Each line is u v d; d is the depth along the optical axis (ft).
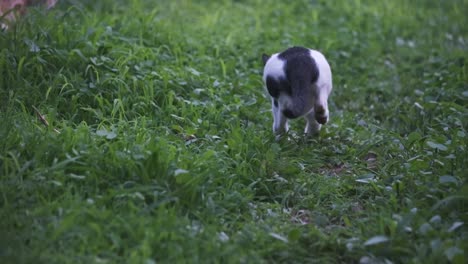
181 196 16.15
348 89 28.17
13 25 23.80
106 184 16.39
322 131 21.89
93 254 13.76
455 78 26.71
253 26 34.73
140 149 17.33
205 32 31.71
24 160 16.78
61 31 24.43
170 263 13.78
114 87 22.59
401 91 27.99
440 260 14.08
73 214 14.46
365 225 16.07
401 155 20.29
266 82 20.81
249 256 14.30
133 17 29.99
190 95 23.50
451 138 20.76
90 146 17.49
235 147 19.35
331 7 38.63
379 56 32.48
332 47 32.01
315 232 15.58
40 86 21.95
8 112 19.16
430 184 17.37
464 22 37.40
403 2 40.68
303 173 19.01
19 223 14.61
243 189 17.51
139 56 25.13
